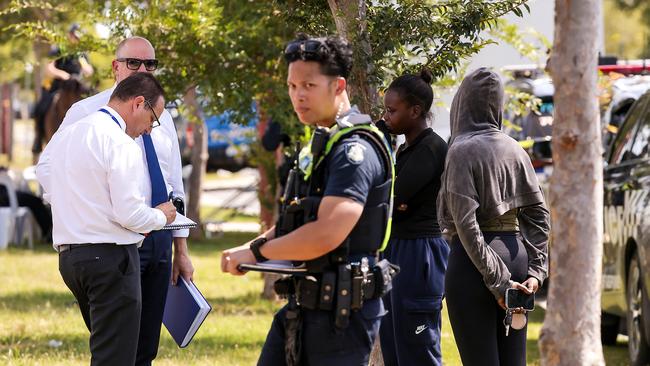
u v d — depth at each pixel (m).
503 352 7.06
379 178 5.47
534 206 6.96
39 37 13.05
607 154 12.01
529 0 9.01
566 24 5.19
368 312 5.57
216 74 12.25
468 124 6.93
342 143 5.39
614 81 13.89
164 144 8.38
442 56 8.30
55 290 15.73
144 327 8.28
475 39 8.26
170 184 8.47
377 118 7.98
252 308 14.50
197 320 8.04
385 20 7.92
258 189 17.66
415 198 7.74
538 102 12.72
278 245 5.38
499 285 6.68
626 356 11.65
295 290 5.56
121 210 7.12
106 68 12.54
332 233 5.28
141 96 7.48
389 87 7.86
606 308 11.51
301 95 5.46
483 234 6.88
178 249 8.45
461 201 6.67
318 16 8.44
